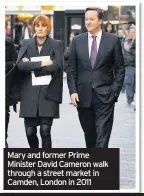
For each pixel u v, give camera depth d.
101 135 8.09
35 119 8.25
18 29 25.47
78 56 8.12
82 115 8.30
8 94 8.34
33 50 8.17
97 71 8.08
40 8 21.72
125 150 10.12
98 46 8.08
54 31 26.22
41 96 8.11
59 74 8.11
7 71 8.95
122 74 8.13
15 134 11.78
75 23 26.30
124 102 17.33
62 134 11.81
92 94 8.10
